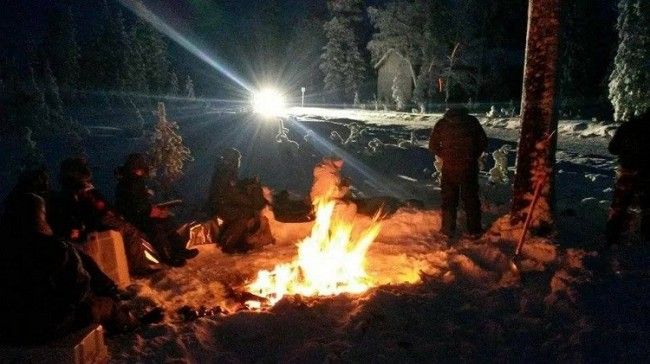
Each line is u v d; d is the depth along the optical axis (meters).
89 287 4.52
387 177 12.41
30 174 5.74
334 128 23.33
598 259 6.20
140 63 36.56
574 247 6.97
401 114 31.58
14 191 5.69
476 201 7.98
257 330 5.03
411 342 4.78
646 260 6.03
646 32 19.33
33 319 4.24
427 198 10.40
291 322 5.18
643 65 19.44
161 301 5.91
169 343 4.73
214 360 4.57
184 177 12.27
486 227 8.48
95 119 28.17
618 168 7.21
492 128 24.89
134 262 6.56
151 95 38.72
